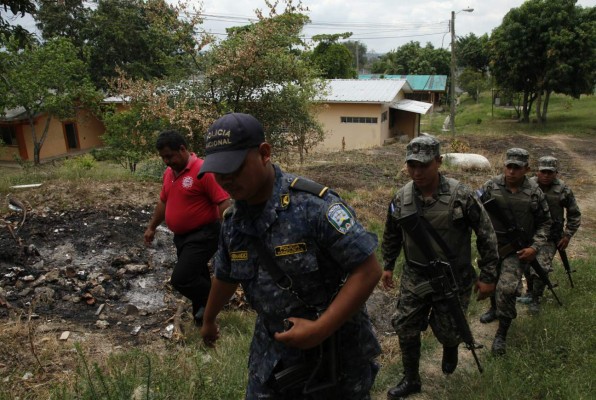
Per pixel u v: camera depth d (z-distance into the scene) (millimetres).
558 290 5199
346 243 1665
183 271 3734
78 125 27281
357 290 1671
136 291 4520
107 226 5531
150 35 28031
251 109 10125
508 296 3898
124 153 12023
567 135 25594
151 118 9055
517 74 28969
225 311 4363
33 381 2975
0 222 5430
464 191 3121
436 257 3146
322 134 11406
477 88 50062
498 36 28766
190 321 4098
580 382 3270
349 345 1905
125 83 9141
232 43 9656
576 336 3904
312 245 1729
